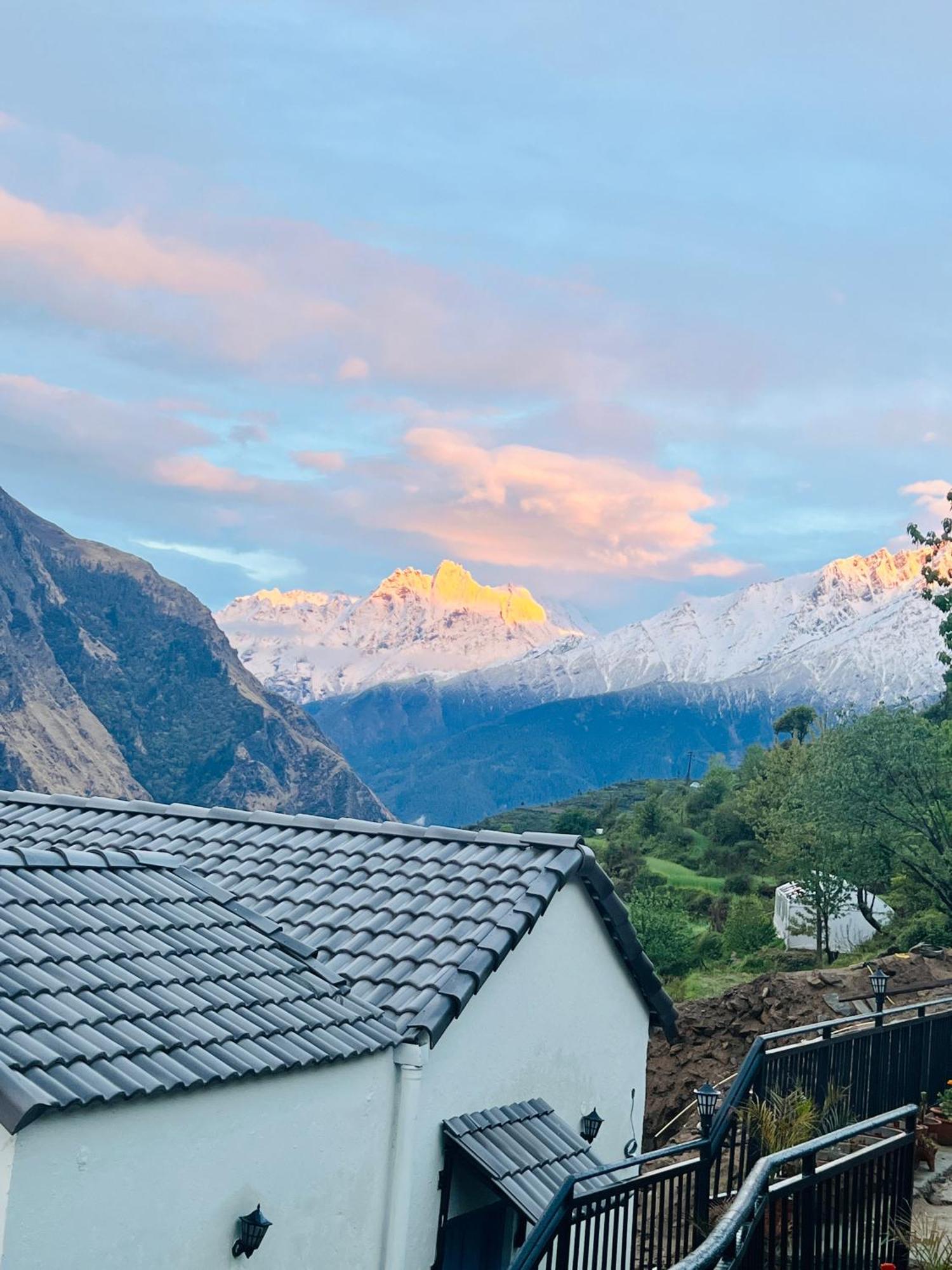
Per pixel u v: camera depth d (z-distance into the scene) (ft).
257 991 37.42
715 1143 35.83
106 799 57.98
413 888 46.78
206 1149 32.09
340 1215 36.68
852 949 184.34
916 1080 48.47
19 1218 27.25
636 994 53.72
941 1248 31.30
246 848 51.88
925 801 140.36
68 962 34.09
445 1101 40.63
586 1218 29.01
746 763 410.93
